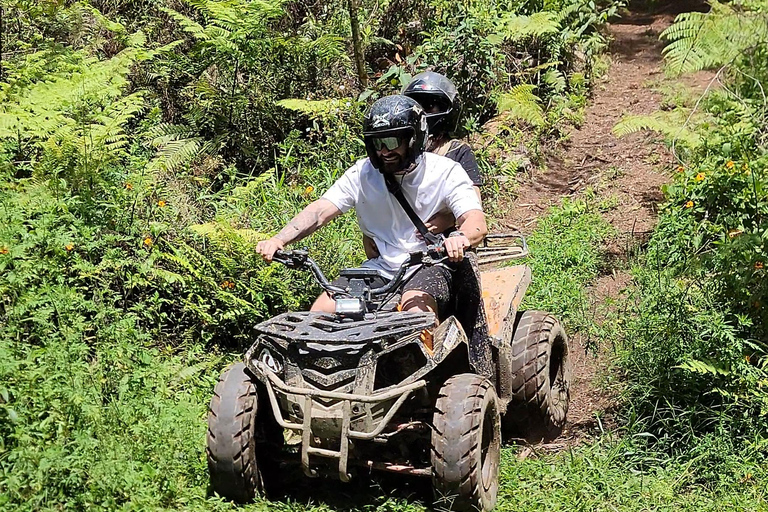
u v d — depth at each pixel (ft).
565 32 34.45
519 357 17.30
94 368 15.39
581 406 18.92
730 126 20.15
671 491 15.53
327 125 25.58
